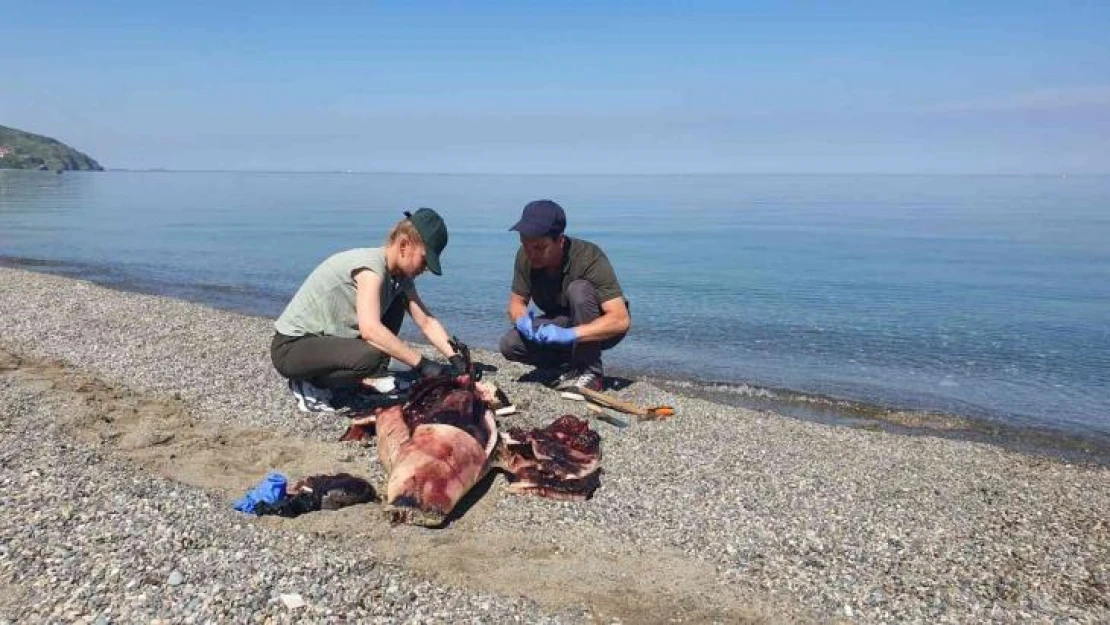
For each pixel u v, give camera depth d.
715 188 140.62
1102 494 6.46
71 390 7.68
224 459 6.17
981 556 5.17
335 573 4.39
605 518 5.44
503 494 5.71
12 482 5.30
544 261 7.86
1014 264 24.03
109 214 45.12
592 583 4.59
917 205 70.06
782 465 6.72
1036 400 10.05
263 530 4.88
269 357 9.60
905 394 10.24
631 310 15.93
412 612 4.10
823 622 4.33
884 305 16.67
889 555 5.11
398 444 5.91
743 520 5.52
